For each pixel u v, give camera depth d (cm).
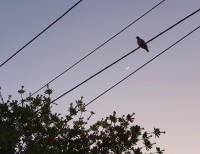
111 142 1201
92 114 1257
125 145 1184
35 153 1119
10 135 1080
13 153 1123
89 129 1255
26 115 1167
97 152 1158
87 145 1230
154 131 1180
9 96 1198
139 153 1165
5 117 1169
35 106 1241
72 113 1251
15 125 1191
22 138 1174
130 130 1196
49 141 1173
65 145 1209
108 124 1236
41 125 1218
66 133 1243
